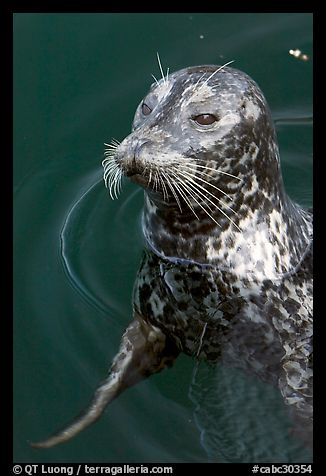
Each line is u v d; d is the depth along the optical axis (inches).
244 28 904.9
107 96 831.1
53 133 797.2
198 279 620.7
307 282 611.8
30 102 824.3
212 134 563.5
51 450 534.0
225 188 581.6
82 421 530.9
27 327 617.6
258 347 580.1
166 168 551.8
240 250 605.3
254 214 599.8
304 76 865.5
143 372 574.9
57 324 617.0
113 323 613.6
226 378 569.6
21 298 640.4
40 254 679.7
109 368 570.9
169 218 608.4
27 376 583.2
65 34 887.1
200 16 917.2
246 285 605.6
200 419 546.0
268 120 592.4
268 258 605.3
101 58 865.5
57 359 591.2
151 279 641.0
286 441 526.0
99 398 547.2
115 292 641.0
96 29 895.1
